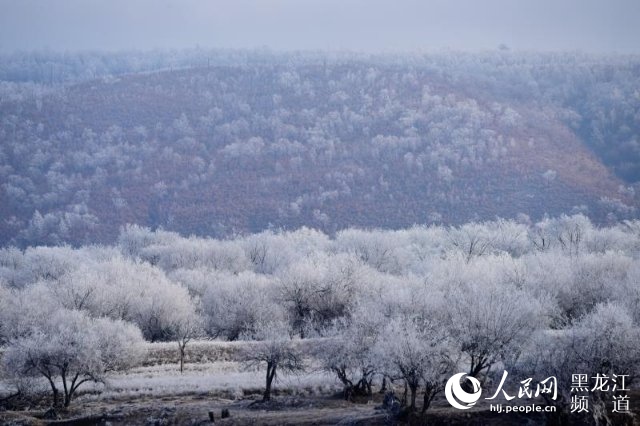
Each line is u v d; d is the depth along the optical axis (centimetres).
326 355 5759
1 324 7881
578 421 4456
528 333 5112
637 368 4506
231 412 5572
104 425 5534
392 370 4922
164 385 6562
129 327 7162
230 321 8625
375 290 7919
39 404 6281
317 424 5044
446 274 8412
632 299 6481
